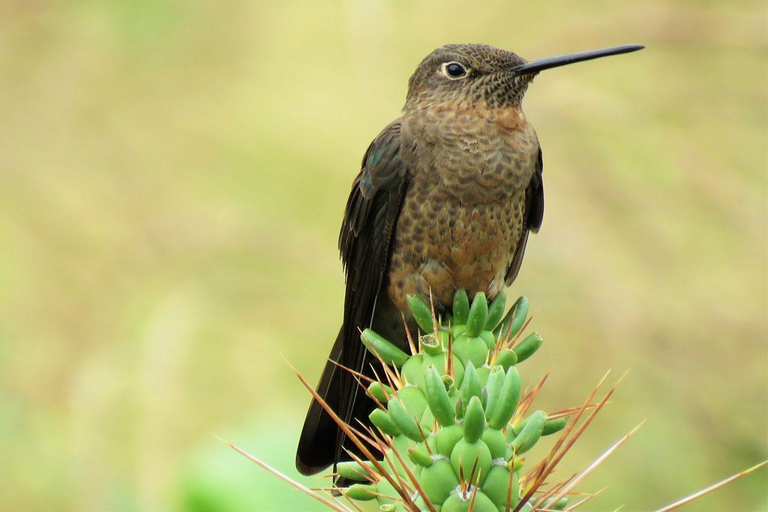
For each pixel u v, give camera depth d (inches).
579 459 411.8
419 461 144.9
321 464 239.5
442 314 269.9
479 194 259.8
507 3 444.1
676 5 436.8
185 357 385.7
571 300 420.5
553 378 419.2
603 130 430.9
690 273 424.2
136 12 484.7
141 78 484.7
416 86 280.8
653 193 427.2
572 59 264.4
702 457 418.9
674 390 420.5
